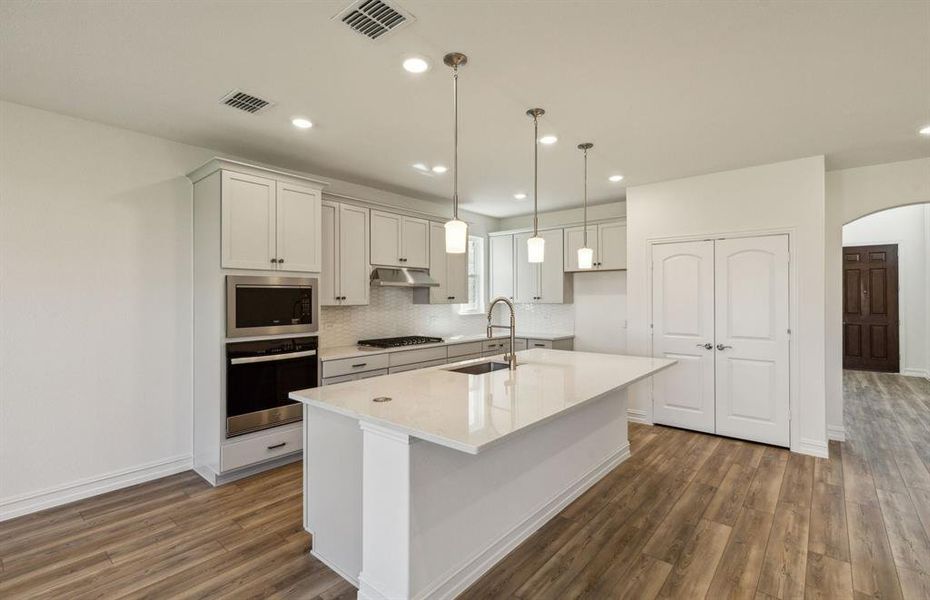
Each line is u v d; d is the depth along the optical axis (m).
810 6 1.83
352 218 4.28
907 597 1.98
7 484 2.69
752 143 3.42
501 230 6.71
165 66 2.31
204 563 2.25
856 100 2.69
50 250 2.85
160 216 3.31
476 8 1.84
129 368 3.16
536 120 2.90
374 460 1.93
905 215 7.61
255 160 3.86
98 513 2.75
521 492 2.48
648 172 4.19
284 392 3.42
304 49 2.15
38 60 2.24
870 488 3.10
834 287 4.18
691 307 4.34
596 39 2.07
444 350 4.88
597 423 3.27
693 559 2.29
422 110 2.85
